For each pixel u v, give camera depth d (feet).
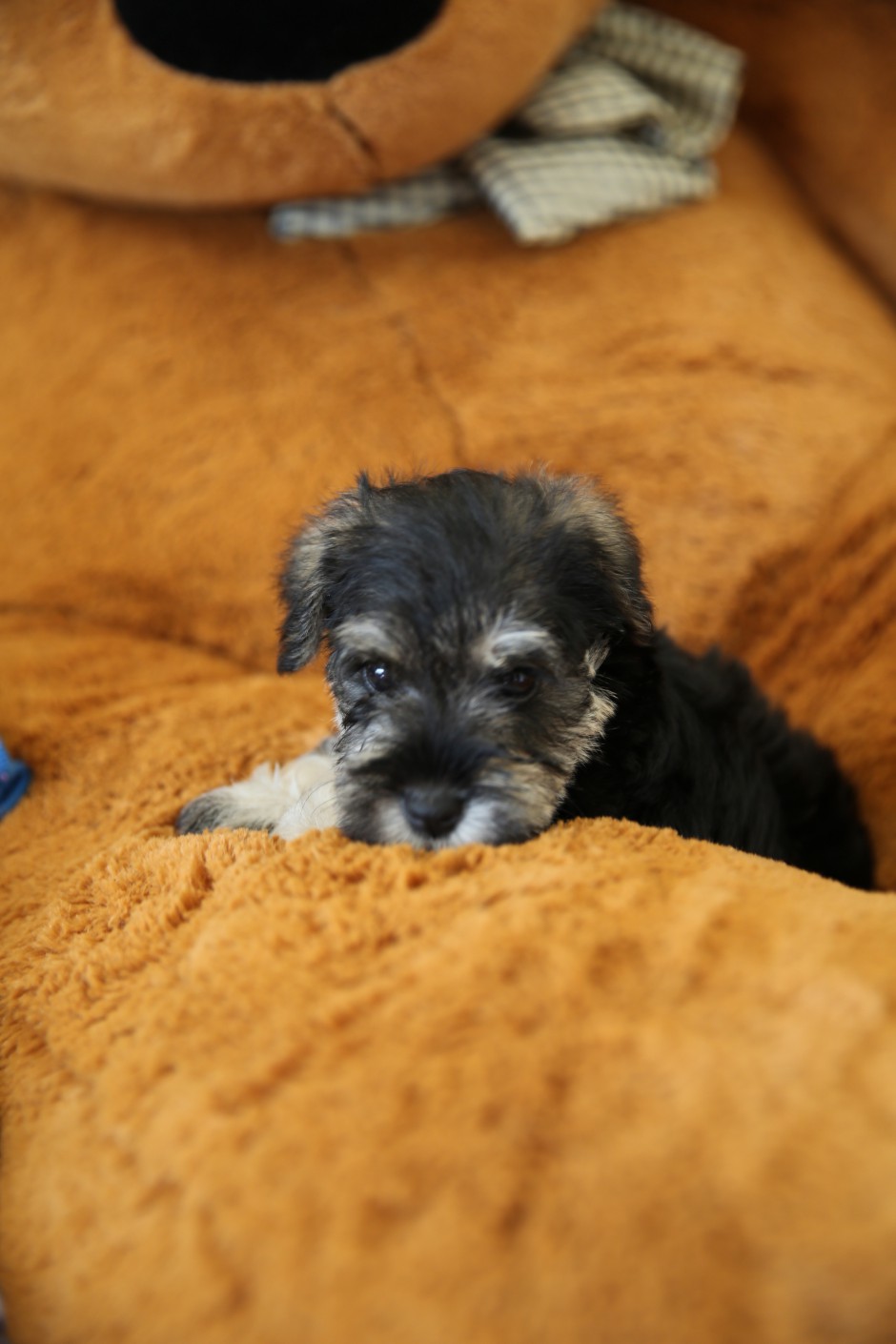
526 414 2.16
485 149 2.25
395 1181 1.25
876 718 1.94
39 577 2.19
